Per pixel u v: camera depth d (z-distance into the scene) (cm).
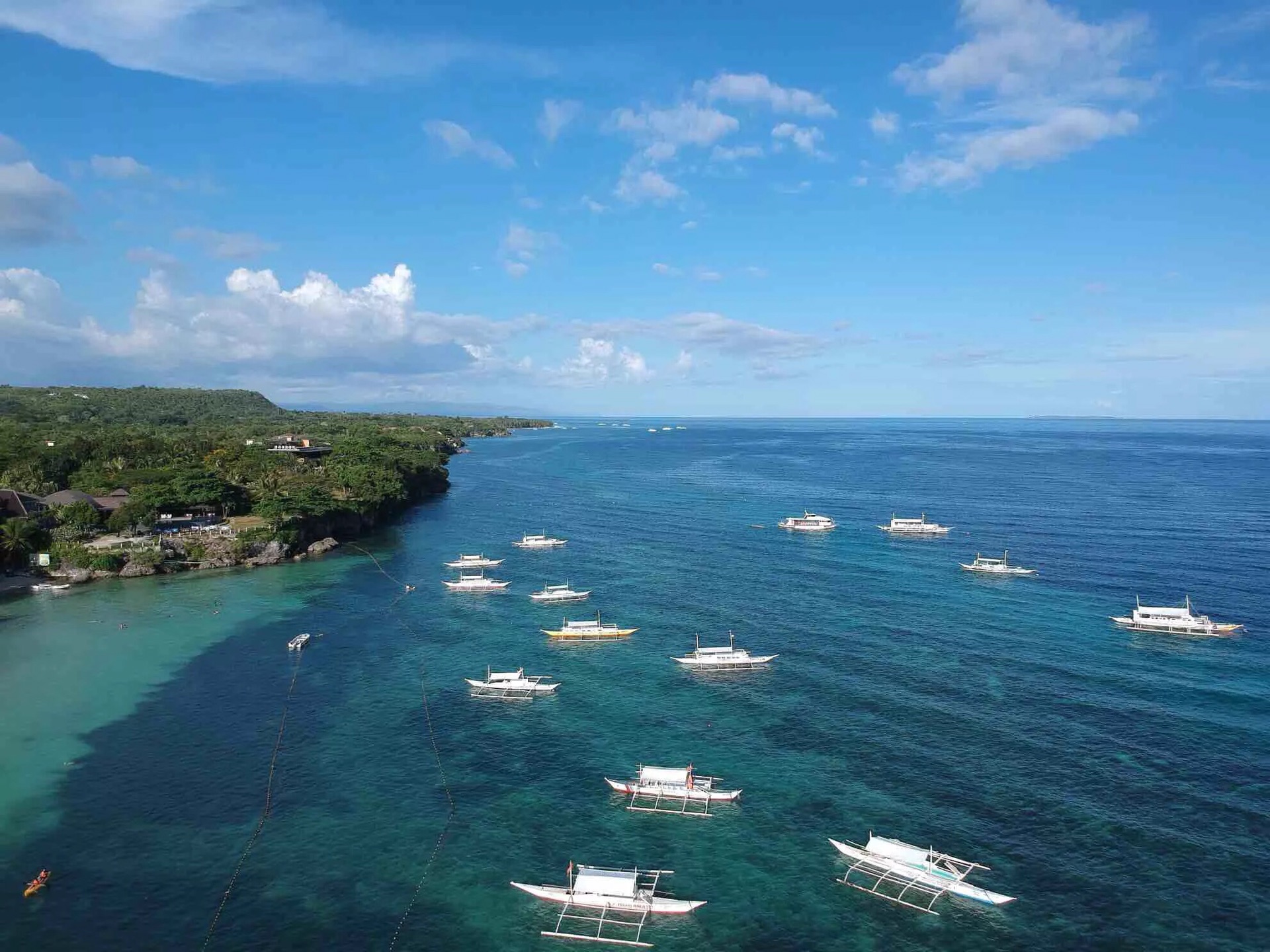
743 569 15825
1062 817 6794
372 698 9575
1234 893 5838
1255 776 7375
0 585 14475
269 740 8444
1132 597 13300
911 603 13175
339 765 7925
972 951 5384
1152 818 6762
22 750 8194
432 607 13525
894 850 6238
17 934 5544
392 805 7219
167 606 13512
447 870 6306
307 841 6662
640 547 18175
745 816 6969
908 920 5694
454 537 19762
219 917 5756
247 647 11400
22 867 6288
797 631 11769
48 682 10019
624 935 5606
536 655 11062
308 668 10581
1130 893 5869
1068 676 9831
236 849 6556
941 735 8306
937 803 7050
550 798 7312
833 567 15912
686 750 8144
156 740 8450
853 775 7562
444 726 8806
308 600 13912
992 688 9519
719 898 5966
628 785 7394
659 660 10794
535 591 14488
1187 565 15438
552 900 5969
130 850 6531
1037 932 5538
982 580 14575
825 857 6406
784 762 7838
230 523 18975
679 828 6819
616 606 13362
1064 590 13850
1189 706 8894
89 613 13062
